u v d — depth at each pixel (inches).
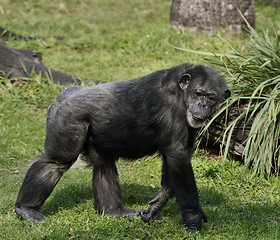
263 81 521.3
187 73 351.3
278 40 536.4
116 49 990.4
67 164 382.6
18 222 378.6
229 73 516.4
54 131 375.2
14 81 771.4
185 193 351.6
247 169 506.3
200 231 358.3
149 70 855.7
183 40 949.2
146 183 495.2
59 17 1296.8
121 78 827.4
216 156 551.2
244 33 956.6
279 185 472.1
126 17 1332.4
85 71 876.6
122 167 543.2
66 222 376.2
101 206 402.0
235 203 434.9
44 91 751.1
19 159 557.6
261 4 1393.9
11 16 1273.4
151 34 1008.9
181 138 352.5
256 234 365.1
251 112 504.1
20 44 999.6
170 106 347.6
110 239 343.9
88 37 1079.0
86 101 370.0
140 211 383.9
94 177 408.2
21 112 685.9
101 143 384.2
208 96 348.2
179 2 989.2
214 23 954.7
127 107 359.9
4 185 477.7
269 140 474.0
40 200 382.0
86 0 1480.1
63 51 1002.7
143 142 370.6
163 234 353.7
